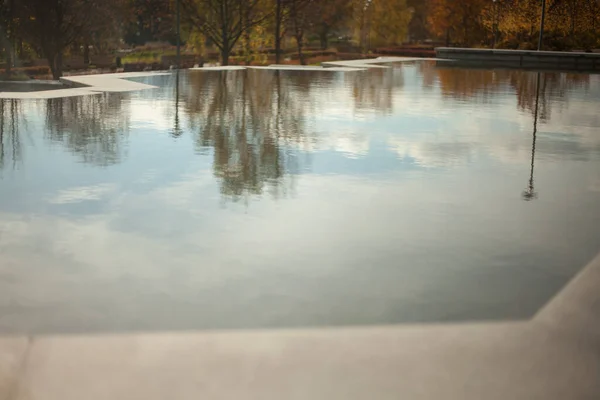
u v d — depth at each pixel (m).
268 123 13.88
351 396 2.97
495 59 44.75
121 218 6.42
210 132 12.43
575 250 5.50
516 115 15.90
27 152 10.12
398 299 4.40
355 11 72.88
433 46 88.00
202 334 3.74
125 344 3.58
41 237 5.80
